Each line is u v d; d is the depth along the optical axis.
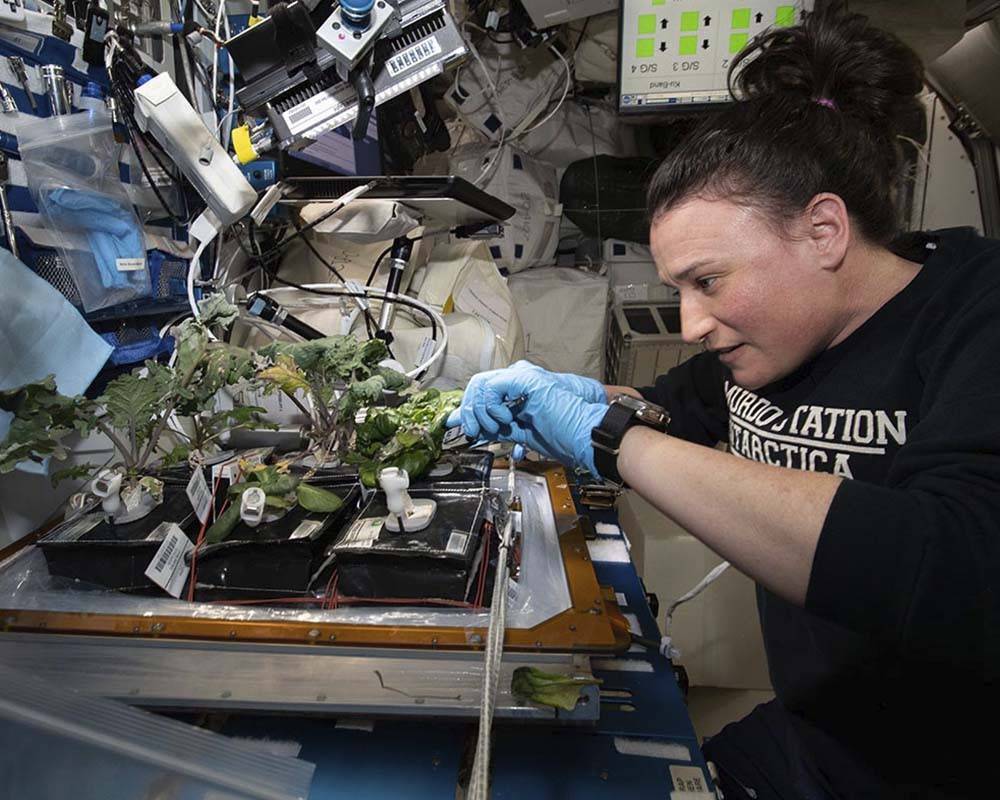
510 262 2.23
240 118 1.27
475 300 1.61
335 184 1.13
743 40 1.75
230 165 0.98
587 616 0.65
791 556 0.43
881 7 1.60
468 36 2.01
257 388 0.96
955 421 0.43
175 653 0.63
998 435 0.40
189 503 0.77
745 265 0.53
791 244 0.53
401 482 0.66
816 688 0.72
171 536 0.69
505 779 0.55
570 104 2.34
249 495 0.70
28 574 0.73
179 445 0.94
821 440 0.66
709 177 0.53
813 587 0.42
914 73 0.61
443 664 0.61
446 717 0.58
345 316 1.35
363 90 0.95
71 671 0.61
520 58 2.17
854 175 0.53
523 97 2.19
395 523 0.67
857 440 0.62
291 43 0.95
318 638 0.62
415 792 0.55
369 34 0.88
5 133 0.80
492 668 0.47
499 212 1.36
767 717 0.90
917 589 0.38
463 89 2.17
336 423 0.95
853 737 0.72
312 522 0.71
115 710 0.39
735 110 0.57
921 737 0.65
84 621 0.64
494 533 0.74
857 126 0.55
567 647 0.61
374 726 0.62
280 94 1.00
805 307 0.55
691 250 0.54
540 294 2.17
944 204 1.83
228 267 1.30
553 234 2.35
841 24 0.61
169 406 0.85
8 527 0.87
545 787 0.55
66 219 0.87
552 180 2.39
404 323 1.45
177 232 1.20
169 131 0.93
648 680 0.67
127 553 0.68
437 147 1.94
